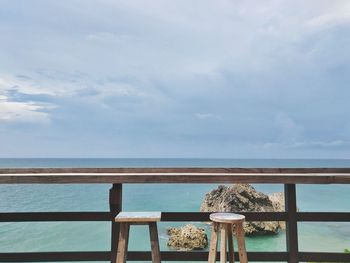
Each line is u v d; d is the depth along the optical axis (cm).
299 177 332
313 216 342
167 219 337
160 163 14225
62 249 1255
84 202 2650
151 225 300
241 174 336
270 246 1248
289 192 345
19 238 1389
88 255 340
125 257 298
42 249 1255
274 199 1530
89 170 366
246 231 1272
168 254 339
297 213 344
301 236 1441
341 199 2786
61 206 2478
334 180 330
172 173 357
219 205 1433
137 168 370
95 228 1556
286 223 351
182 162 15588
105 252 341
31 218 337
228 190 1459
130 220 294
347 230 1537
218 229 298
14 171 353
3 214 334
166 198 2922
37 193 3078
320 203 2611
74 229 1538
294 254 339
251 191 1438
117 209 342
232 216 299
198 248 1133
